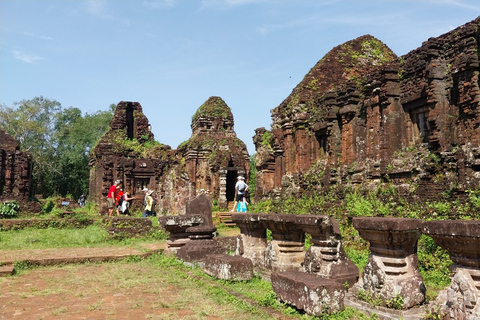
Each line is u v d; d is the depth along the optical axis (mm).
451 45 12500
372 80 15438
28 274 9711
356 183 15664
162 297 7359
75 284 8523
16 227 17219
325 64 21297
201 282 8398
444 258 9023
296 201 18906
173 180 23250
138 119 40906
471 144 11500
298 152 20203
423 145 13562
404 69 14445
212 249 10820
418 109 14055
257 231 10086
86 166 57000
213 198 32188
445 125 12469
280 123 22453
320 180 18266
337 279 7383
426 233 5531
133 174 34844
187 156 34531
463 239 4969
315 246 7984
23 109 52719
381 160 14547
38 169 51812
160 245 14008
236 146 34406
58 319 6074
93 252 12266
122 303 6961
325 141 19406
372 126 15375
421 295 6043
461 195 11203
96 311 6488
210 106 36719
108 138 37812
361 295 6367
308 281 6121
